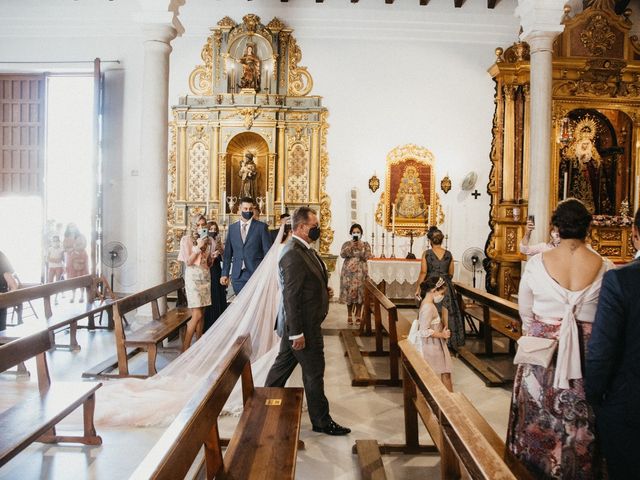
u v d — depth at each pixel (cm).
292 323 442
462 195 1298
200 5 1285
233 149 1310
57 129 1409
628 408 254
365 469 391
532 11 911
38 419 353
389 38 1288
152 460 214
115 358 703
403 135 1294
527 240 711
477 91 1294
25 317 1032
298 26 1291
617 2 1280
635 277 255
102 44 1281
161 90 896
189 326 709
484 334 839
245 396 414
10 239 1667
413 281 1159
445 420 291
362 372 639
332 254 1291
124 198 1281
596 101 1250
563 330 292
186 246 711
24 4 1274
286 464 314
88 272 1281
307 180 1297
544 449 296
